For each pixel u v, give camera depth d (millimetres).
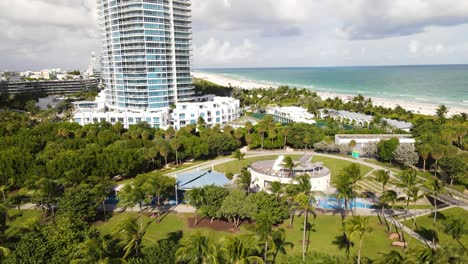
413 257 51469
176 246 55438
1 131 160125
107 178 104500
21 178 106000
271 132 155000
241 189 90688
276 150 156875
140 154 123188
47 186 84625
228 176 112812
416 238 73938
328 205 93250
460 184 105625
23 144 138125
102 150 120625
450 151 115312
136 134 159750
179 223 84625
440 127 154000
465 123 169750
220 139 144500
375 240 73438
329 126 181250
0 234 62000
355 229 57250
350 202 94375
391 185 108875
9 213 93500
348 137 153250
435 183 78938
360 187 107000
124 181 117688
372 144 138125
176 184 96438
